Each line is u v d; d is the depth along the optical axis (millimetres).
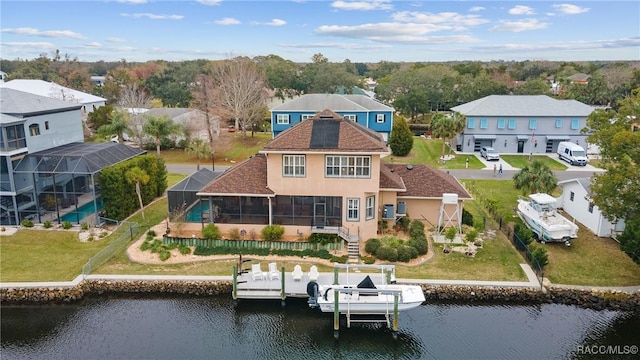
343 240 32812
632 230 26922
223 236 34719
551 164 58969
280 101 114250
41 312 26797
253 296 26734
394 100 104062
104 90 112062
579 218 38625
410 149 64938
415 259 31391
